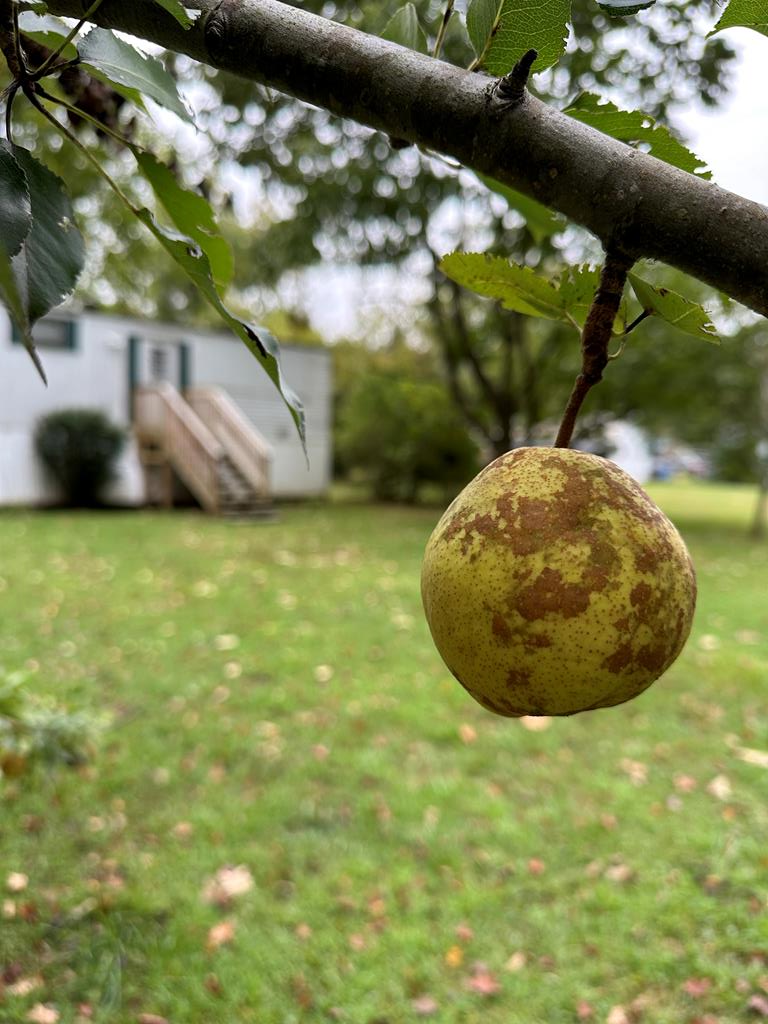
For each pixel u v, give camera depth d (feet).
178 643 21.61
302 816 12.65
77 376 56.13
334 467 93.86
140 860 11.41
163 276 71.77
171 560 34.71
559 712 2.68
